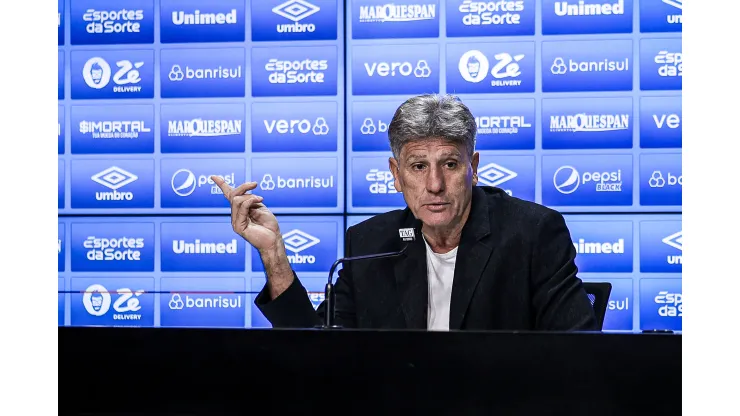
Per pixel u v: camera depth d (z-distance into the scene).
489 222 3.27
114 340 2.15
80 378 2.15
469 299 3.15
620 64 6.41
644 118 6.41
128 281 6.82
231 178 6.73
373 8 6.58
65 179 6.82
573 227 6.49
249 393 2.09
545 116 6.48
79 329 2.16
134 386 2.14
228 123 6.71
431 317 3.24
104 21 6.75
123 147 6.79
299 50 6.64
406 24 6.56
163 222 6.79
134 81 6.76
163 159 6.77
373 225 3.46
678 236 6.43
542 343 2.01
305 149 6.67
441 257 3.31
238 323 5.93
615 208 6.46
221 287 6.79
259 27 6.66
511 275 3.21
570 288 3.19
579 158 6.47
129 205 6.80
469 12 6.51
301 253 6.69
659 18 6.38
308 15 6.62
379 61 6.59
